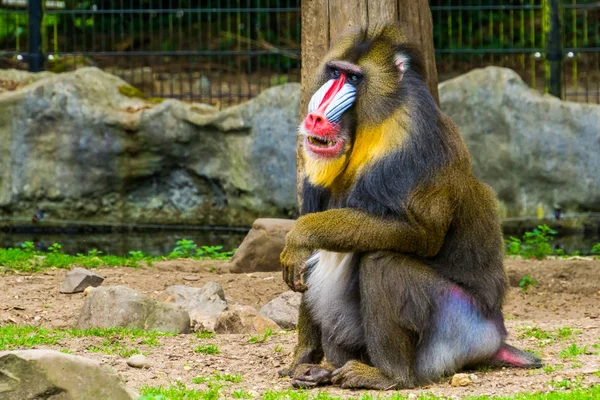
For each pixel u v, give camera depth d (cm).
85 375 791
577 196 2603
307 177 1009
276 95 2667
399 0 1458
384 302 954
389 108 947
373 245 940
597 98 2892
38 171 2678
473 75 2656
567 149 2603
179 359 1120
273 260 1816
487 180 2630
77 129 2677
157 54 2764
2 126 2680
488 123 2628
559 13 2739
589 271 1775
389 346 959
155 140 2675
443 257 991
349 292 991
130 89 2817
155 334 1262
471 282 995
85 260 1886
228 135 2672
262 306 1514
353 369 970
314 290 1013
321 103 958
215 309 1427
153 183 2716
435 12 3519
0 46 3528
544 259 1953
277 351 1162
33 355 784
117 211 2708
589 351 1131
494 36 3562
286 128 2641
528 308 1587
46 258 1878
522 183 2623
